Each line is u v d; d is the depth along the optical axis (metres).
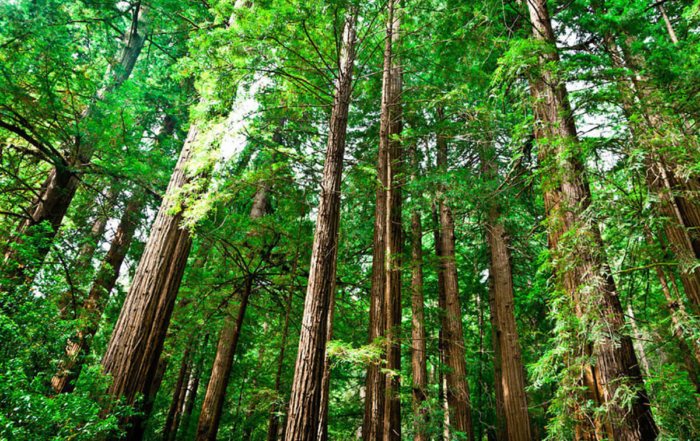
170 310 7.02
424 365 8.16
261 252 8.84
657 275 6.19
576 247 4.27
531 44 4.65
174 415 10.38
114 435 4.98
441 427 6.81
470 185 8.03
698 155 3.73
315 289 5.13
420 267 9.30
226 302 9.01
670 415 3.46
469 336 13.74
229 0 7.85
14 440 3.07
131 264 11.34
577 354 4.15
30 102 6.98
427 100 8.18
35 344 4.17
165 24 12.70
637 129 4.05
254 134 6.53
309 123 8.86
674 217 4.77
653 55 5.55
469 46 7.89
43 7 9.69
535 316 9.88
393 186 8.33
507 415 8.53
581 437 4.05
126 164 8.53
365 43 8.18
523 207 9.41
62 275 5.99
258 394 7.78
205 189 7.10
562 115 4.93
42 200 7.73
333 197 5.81
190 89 13.25
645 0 6.61
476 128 7.76
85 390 4.50
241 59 6.61
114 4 11.12
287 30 6.58
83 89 8.29
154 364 6.61
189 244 7.55
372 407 6.06
